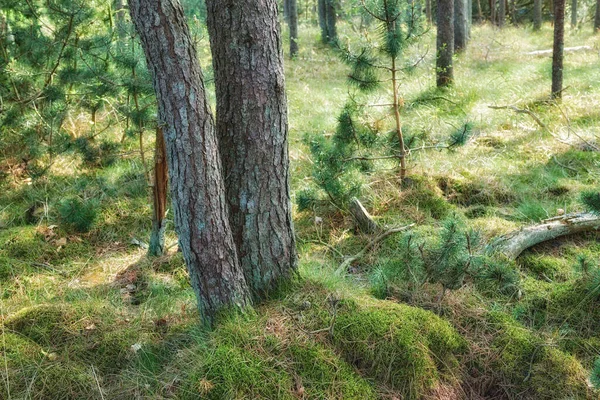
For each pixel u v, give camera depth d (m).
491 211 5.44
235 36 3.21
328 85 11.27
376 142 5.78
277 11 3.32
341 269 4.46
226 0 3.18
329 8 16.41
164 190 4.74
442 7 9.73
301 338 3.29
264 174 3.41
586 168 6.26
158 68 2.96
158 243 4.89
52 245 5.12
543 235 4.75
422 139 6.38
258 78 3.27
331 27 16.58
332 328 3.34
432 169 6.16
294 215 5.63
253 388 3.00
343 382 3.12
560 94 8.57
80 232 5.36
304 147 7.23
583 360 3.52
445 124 7.88
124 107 5.01
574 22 21.48
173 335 3.63
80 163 6.70
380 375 3.24
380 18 5.39
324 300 3.55
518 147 6.98
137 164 6.65
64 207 5.22
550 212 5.33
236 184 3.42
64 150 6.16
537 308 3.94
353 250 4.95
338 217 5.47
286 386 3.05
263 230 3.52
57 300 4.23
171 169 3.12
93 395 3.17
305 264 4.42
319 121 8.37
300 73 12.95
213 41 3.31
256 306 3.57
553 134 7.13
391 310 3.51
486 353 3.48
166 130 3.05
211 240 3.23
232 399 2.95
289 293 3.62
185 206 3.16
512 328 3.59
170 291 4.37
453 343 3.45
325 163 5.47
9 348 3.43
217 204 3.20
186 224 3.20
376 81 5.54
